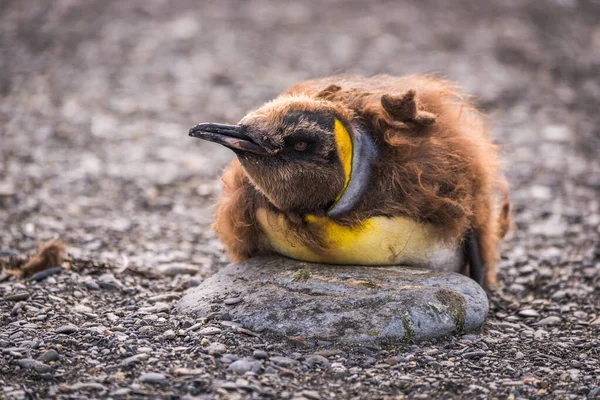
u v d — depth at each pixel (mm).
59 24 62625
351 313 19797
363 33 62500
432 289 20438
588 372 19094
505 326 22156
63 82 51344
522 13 68125
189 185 37375
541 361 19609
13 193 34031
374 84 22469
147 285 24891
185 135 44125
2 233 29766
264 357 18828
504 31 63469
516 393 17781
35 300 22438
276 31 62844
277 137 19562
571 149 42156
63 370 18094
